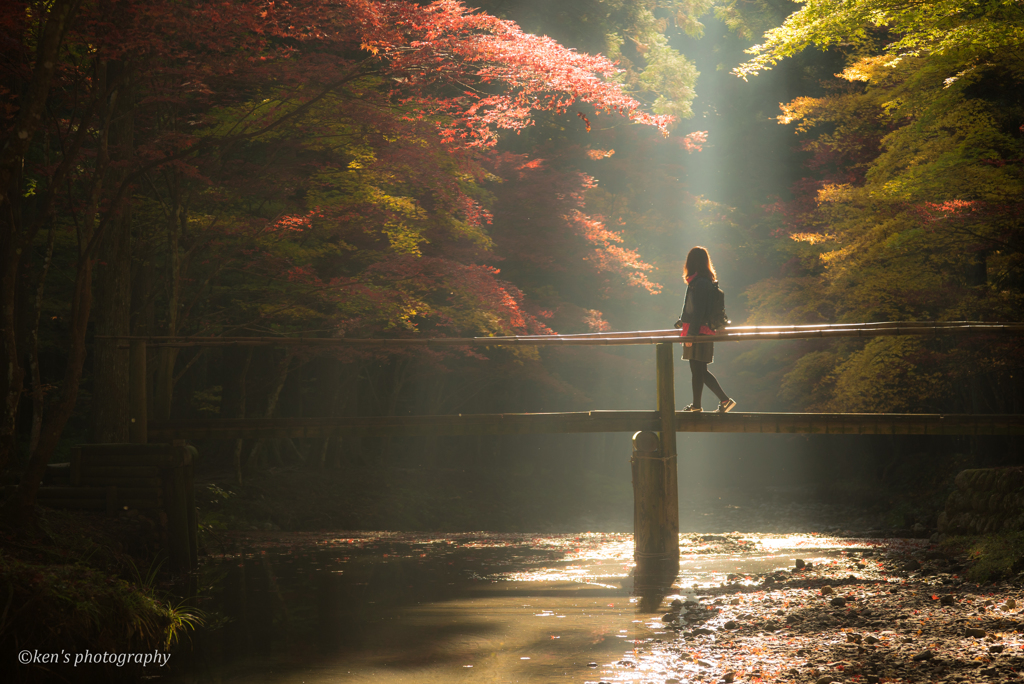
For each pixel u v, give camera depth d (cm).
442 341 1065
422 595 912
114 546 997
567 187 1980
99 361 1228
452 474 2491
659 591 919
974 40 1061
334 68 1153
